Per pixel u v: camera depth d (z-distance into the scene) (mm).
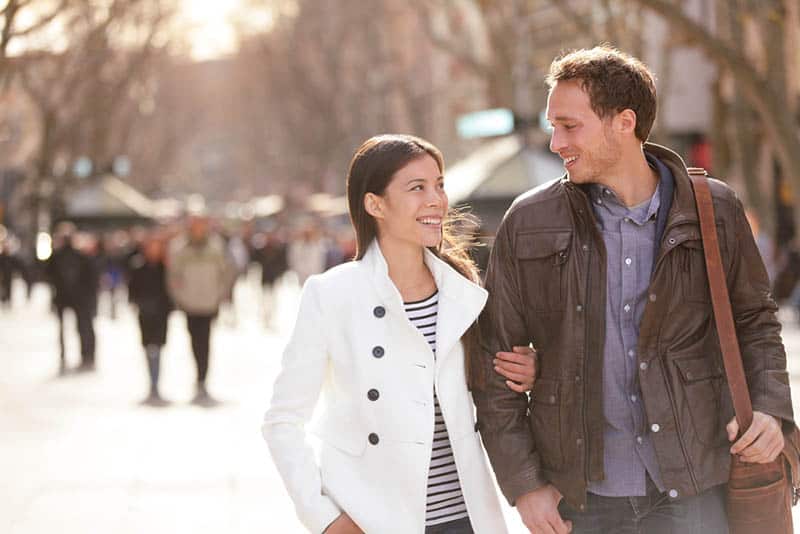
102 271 43469
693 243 5320
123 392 21891
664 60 34375
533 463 5434
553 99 5387
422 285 5625
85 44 34094
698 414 5301
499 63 39625
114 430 17188
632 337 5344
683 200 5344
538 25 41094
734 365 5258
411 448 5410
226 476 13656
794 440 5379
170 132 109250
